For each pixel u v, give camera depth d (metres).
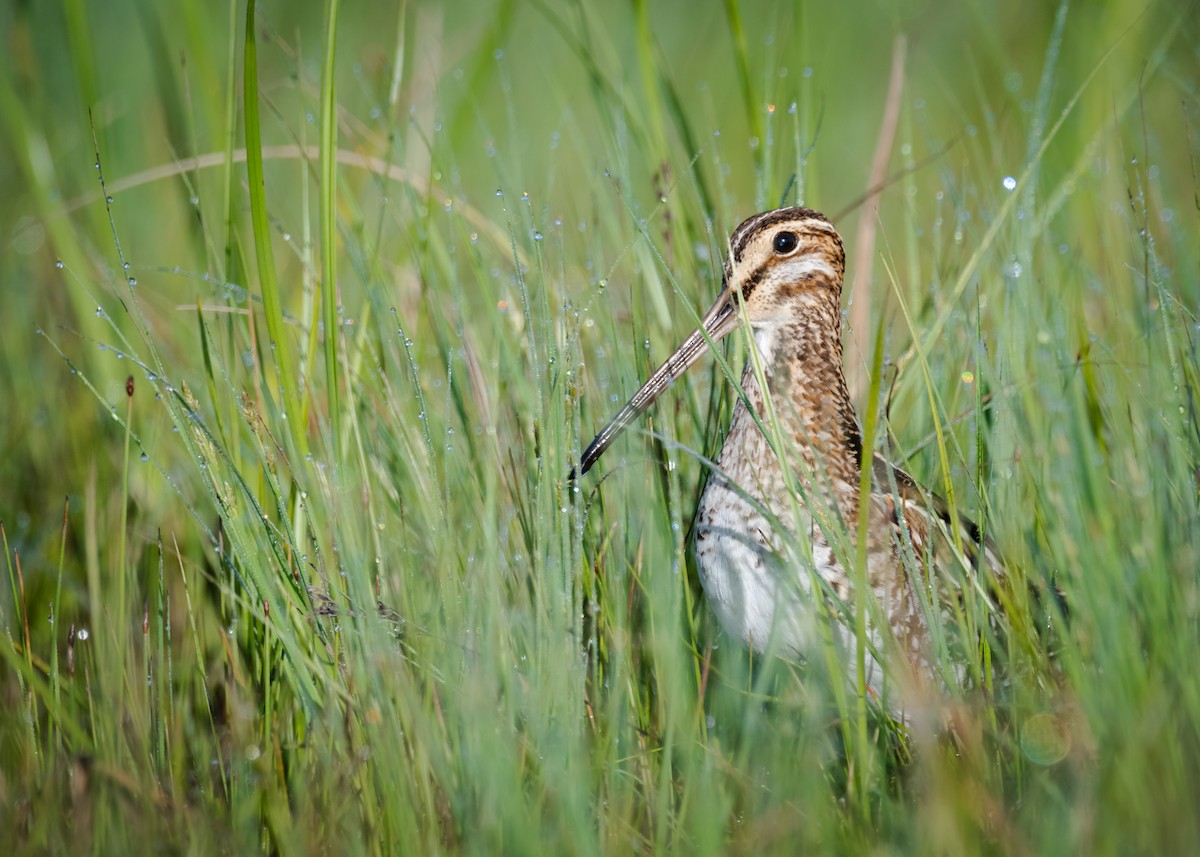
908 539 7.60
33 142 11.95
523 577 8.16
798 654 7.96
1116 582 7.25
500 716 7.24
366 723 7.40
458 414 9.23
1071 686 7.26
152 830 7.00
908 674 7.24
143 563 9.72
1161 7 14.29
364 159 10.36
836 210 14.59
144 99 15.14
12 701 8.35
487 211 13.30
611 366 9.42
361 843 6.95
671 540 8.43
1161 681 6.80
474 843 6.70
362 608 7.64
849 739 7.25
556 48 16.56
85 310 10.80
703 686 7.63
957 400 9.28
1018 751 7.07
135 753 7.75
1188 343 8.58
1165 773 6.49
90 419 10.69
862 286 10.29
